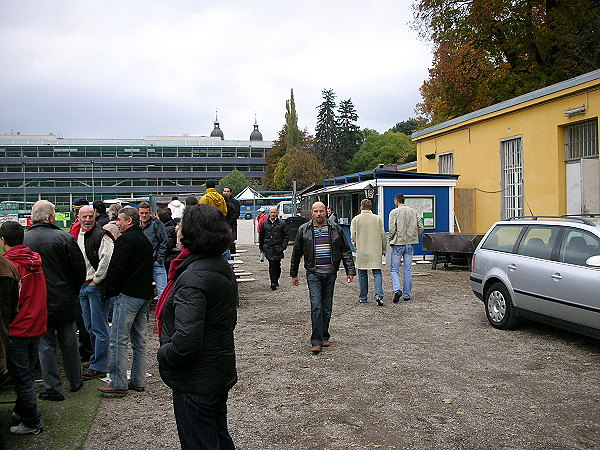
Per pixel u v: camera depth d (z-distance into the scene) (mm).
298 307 9953
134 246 5324
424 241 15227
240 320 8867
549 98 14844
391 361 6359
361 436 4312
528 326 8031
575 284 6477
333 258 6930
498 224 8359
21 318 4383
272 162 89938
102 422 4684
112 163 111250
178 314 2900
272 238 11984
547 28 22891
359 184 17016
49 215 5297
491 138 17734
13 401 4957
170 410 4969
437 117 33031
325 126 76125
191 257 3107
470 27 23375
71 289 5320
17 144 108438
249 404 5066
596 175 13758
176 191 113312
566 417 4629
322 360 6469
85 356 6816
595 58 21500
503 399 5074
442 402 5020
